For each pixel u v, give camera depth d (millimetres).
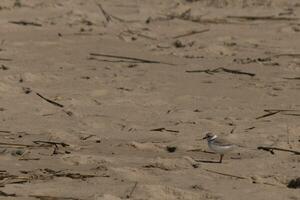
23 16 29266
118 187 12086
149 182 12516
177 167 13477
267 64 22891
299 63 23047
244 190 12242
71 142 15133
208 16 31141
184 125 16469
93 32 27156
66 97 18562
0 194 11695
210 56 24094
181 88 19797
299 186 12656
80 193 11797
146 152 14586
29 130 15898
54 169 13125
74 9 30969
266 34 27891
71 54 23672
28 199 11500
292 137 15648
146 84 20094
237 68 22266
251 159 14039
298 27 28875
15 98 18312
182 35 27438
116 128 16266
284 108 18109
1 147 14469
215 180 12781
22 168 13125
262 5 33750
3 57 22875
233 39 26750
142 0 34438
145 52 24422
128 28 28156
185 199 11766
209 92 19484
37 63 22266
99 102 18266
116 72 21422
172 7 32844
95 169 13172
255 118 17172
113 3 33375
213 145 13648
